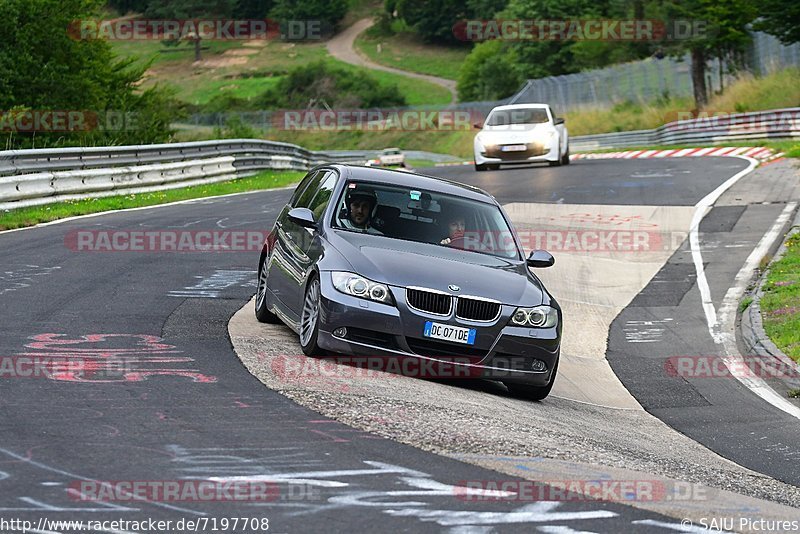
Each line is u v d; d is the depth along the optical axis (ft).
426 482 62.80
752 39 642.63
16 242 175.52
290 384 86.22
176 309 122.93
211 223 221.25
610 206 257.75
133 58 648.79
